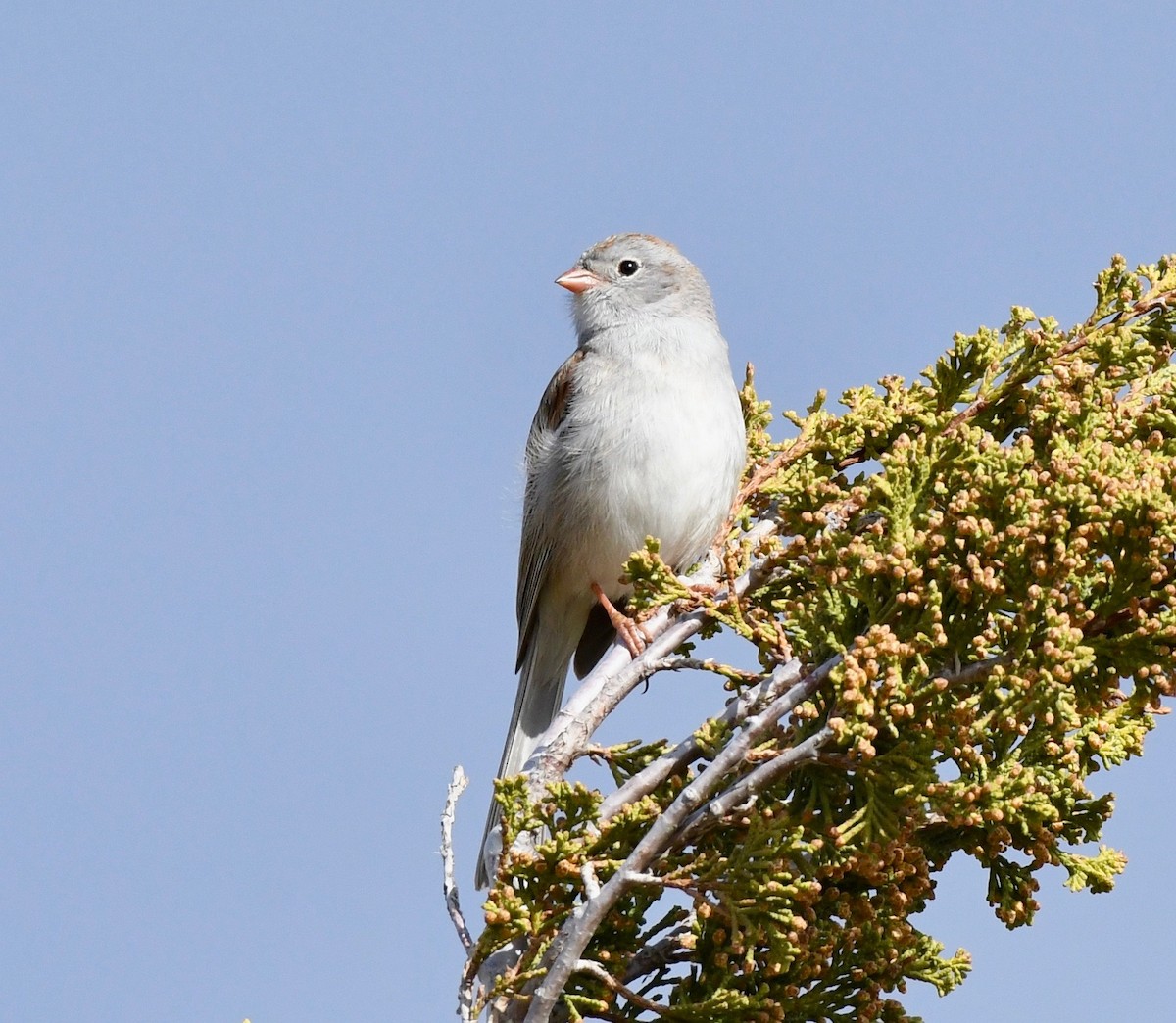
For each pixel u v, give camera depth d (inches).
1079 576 300.7
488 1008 303.9
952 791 281.3
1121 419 341.1
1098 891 306.5
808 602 335.3
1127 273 409.4
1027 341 400.2
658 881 288.8
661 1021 304.5
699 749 313.6
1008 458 302.2
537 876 308.2
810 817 306.2
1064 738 293.1
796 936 285.9
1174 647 293.3
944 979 318.0
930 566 306.5
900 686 281.4
